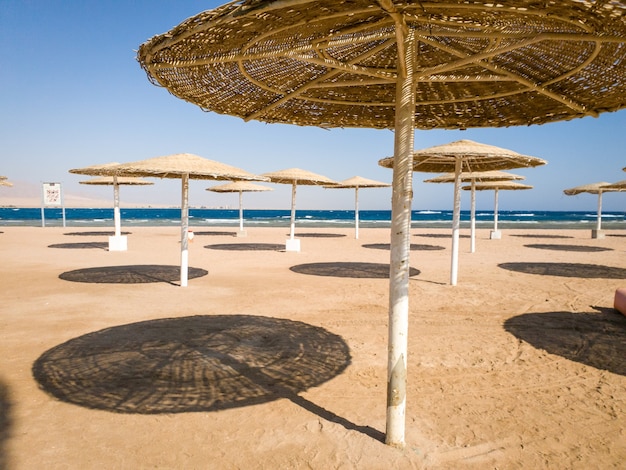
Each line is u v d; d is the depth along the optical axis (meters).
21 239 19.06
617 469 2.72
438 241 21.34
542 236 25.91
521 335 5.63
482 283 9.36
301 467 2.70
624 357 4.86
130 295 7.78
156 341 5.17
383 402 3.64
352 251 15.92
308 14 1.97
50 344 5.02
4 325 5.79
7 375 4.08
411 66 2.52
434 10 2.01
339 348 5.00
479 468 2.71
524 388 3.98
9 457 2.75
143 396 3.69
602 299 7.92
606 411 3.54
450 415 3.43
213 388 3.88
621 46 2.37
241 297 7.74
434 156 9.01
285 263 12.35
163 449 2.89
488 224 48.12
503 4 1.81
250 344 5.11
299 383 4.02
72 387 3.85
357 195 22.59
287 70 3.20
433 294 8.15
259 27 2.13
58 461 2.72
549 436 3.12
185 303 7.23
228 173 7.46
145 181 18.77
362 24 2.37
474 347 5.12
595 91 2.97
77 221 47.00
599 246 19.06
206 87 3.06
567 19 1.86
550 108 3.39
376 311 6.78
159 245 17.39
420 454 2.86
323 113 3.89
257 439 3.03
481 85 3.43
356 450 2.89
